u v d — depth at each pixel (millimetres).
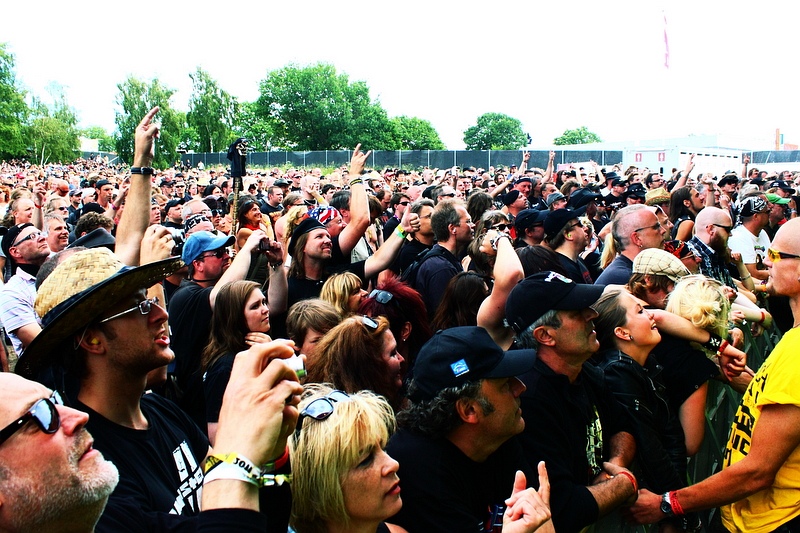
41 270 3938
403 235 5062
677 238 6270
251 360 1501
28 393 1316
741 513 2875
